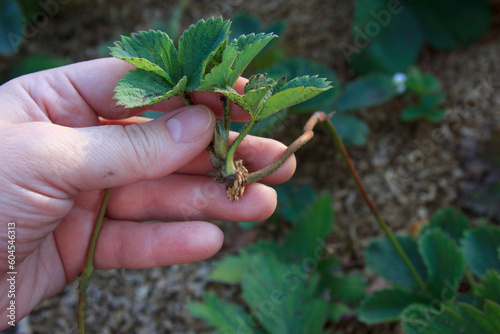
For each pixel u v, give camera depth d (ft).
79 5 1.75
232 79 0.70
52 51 1.63
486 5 1.49
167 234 0.85
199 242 0.85
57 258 0.88
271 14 1.67
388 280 1.05
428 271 1.00
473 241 1.03
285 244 1.17
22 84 0.82
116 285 1.23
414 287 1.04
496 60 1.45
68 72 0.83
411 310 0.92
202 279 1.23
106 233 0.87
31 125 0.75
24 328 1.16
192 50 0.72
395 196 1.30
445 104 1.40
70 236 0.87
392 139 1.38
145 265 0.88
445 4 1.50
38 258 0.86
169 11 1.73
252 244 1.18
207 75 0.68
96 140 0.74
